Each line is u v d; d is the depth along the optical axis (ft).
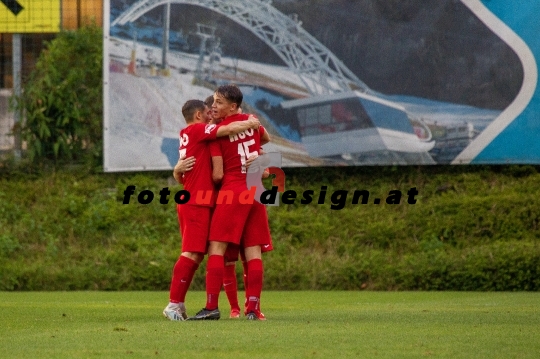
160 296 123.44
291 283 141.08
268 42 156.25
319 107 155.74
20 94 170.81
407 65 155.22
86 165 171.32
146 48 156.97
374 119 155.33
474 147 155.02
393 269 141.59
